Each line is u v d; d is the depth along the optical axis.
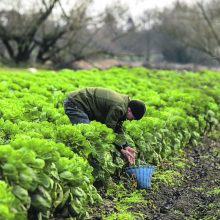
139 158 10.63
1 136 8.94
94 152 8.87
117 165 9.63
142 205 8.87
